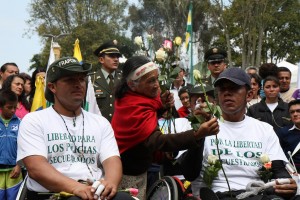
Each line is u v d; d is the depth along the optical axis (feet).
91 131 14.75
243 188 15.44
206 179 15.02
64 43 136.87
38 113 14.55
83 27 138.62
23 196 14.37
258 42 98.63
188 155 15.15
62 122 14.52
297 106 20.80
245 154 15.79
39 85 24.47
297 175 15.80
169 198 14.82
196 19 124.57
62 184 13.39
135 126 15.56
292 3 102.06
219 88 15.87
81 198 13.06
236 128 15.99
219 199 14.88
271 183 14.84
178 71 16.21
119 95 16.16
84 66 14.60
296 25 105.60
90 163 14.57
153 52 17.42
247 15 93.97
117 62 24.73
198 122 14.55
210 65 24.73
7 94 22.57
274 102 23.66
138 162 15.97
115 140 15.15
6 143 22.36
